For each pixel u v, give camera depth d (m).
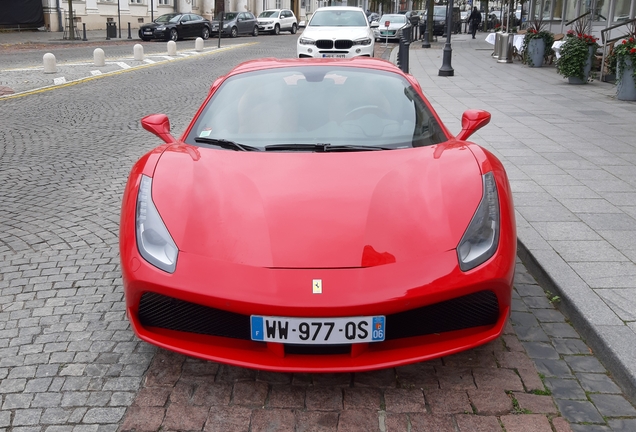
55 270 3.96
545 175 5.87
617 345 2.79
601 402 2.53
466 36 36.31
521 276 3.85
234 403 2.55
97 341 3.06
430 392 2.61
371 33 16.81
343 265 2.45
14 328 3.20
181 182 2.94
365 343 2.45
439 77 14.78
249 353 2.54
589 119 8.95
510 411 2.48
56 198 5.58
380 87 3.80
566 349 2.96
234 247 2.55
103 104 11.27
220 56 21.73
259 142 3.36
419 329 2.57
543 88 12.60
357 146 3.28
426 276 2.46
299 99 3.68
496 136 7.75
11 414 2.48
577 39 13.05
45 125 9.29
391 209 2.70
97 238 4.55
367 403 2.55
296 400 2.57
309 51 16.22
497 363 2.83
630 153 6.77
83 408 2.52
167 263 2.56
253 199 2.77
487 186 2.90
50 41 27.28
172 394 2.61
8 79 14.48
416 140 3.36
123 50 24.12
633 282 3.48
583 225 4.47
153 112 10.38
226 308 2.44
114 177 6.32
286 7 58.75
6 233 4.66
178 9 42.31
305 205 2.71
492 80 14.05
